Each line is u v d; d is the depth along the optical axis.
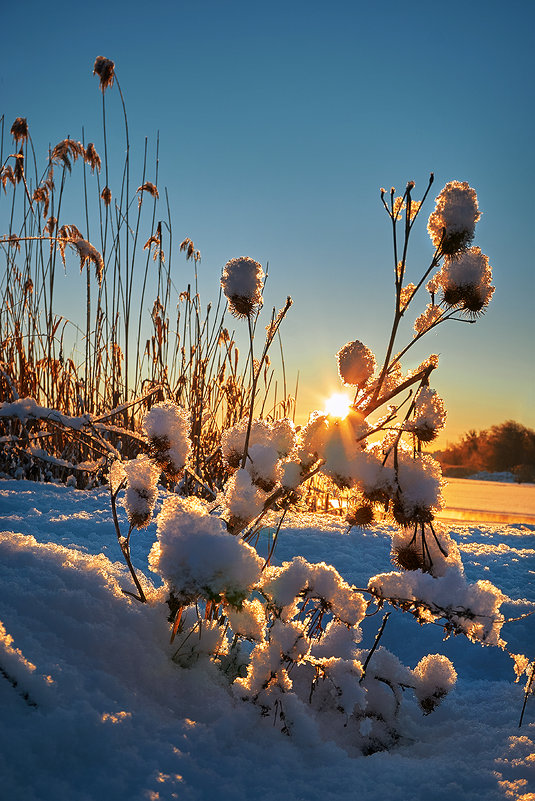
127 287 2.37
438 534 0.64
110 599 0.63
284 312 0.62
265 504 0.63
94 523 1.31
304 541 1.34
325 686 0.64
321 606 0.61
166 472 0.66
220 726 0.53
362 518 0.60
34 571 0.64
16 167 2.28
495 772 0.51
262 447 0.63
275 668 0.56
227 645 0.66
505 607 0.99
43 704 0.46
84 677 0.51
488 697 0.73
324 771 0.50
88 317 2.28
